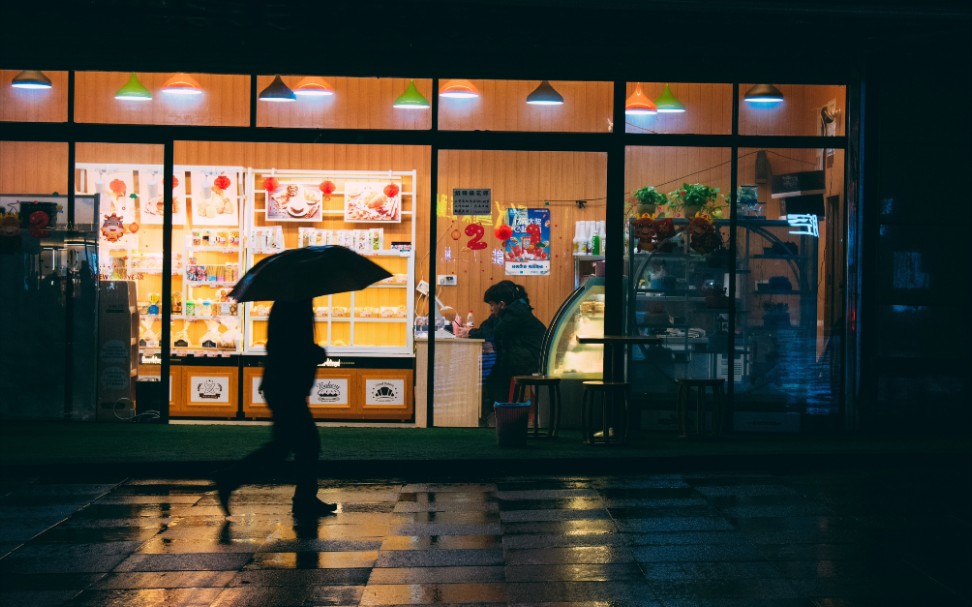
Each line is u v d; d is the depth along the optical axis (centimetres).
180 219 1136
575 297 1054
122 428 1032
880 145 1018
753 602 500
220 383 1091
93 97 1052
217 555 585
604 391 948
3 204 1066
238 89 1046
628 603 498
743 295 1044
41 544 610
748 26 975
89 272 1073
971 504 729
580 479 826
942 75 1018
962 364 1026
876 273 1021
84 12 966
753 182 1043
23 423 1064
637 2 880
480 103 1045
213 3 934
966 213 1023
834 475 845
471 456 864
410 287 1098
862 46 1012
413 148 1116
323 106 1047
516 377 995
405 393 1077
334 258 677
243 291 662
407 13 949
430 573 548
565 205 1058
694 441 973
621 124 1041
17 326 1068
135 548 600
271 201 1129
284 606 492
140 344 1100
